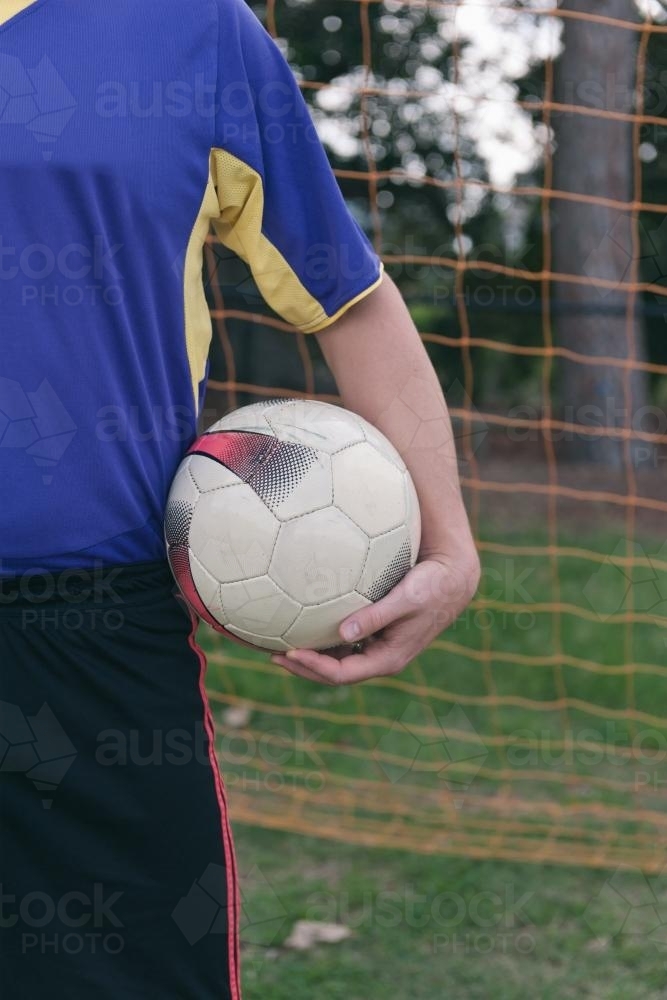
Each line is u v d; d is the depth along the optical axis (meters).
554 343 9.08
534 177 8.73
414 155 8.76
